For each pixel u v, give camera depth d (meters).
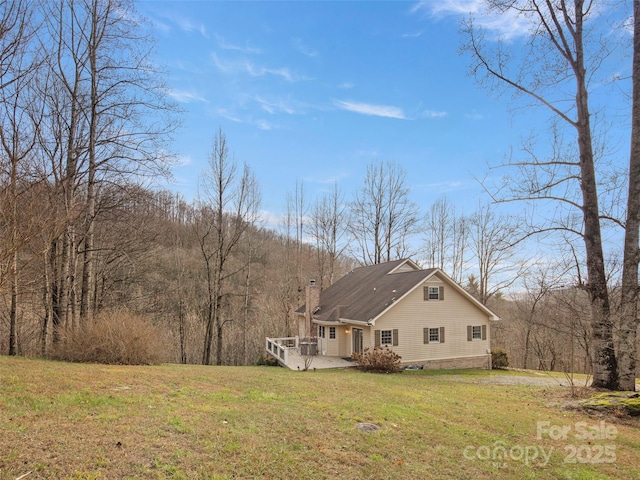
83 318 13.84
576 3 11.30
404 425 6.62
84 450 4.38
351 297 24.59
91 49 14.80
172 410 6.31
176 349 27.72
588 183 11.18
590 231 11.09
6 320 16.66
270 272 38.38
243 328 30.03
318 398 8.32
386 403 8.31
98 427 5.14
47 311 15.33
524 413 8.51
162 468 4.17
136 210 18.14
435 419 7.24
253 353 29.61
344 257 43.28
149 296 24.17
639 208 10.17
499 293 34.59
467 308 22.30
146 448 4.63
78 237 16.55
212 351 28.70
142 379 8.76
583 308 16.95
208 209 25.89
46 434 4.71
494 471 5.09
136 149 14.77
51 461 4.02
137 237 20.14
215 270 27.77
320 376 13.26
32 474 3.71
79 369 9.41
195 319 29.70
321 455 5.00
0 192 6.87
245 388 8.95
